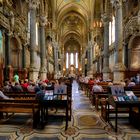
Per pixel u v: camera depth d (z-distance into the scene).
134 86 11.57
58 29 44.53
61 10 42.12
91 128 6.53
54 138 5.58
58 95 7.09
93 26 36.84
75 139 5.49
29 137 5.66
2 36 15.82
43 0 25.95
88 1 38.81
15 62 19.94
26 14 22.83
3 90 10.42
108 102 7.32
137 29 18.23
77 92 19.55
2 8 15.19
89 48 40.56
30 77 17.48
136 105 6.20
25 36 22.06
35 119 6.62
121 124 6.98
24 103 6.85
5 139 5.50
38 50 25.42
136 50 19.31
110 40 25.95
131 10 19.33
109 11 24.70
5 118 7.88
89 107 10.55
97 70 33.81
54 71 38.03
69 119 7.64
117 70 16.30
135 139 5.46
